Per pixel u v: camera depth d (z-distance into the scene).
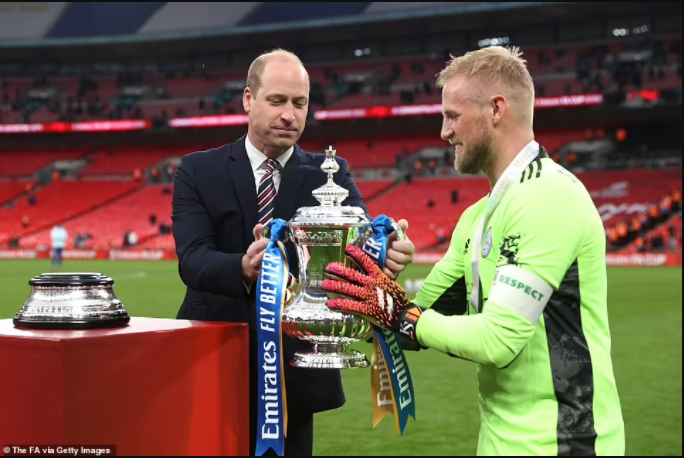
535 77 36.09
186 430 1.99
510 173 2.09
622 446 2.09
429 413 6.01
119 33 40.75
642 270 24.19
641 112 32.59
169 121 38.84
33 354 1.79
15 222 36.78
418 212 33.03
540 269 1.95
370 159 37.44
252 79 2.61
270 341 2.09
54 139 41.56
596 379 2.04
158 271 24.20
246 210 2.69
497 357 1.93
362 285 2.01
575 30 37.06
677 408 6.16
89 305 2.01
